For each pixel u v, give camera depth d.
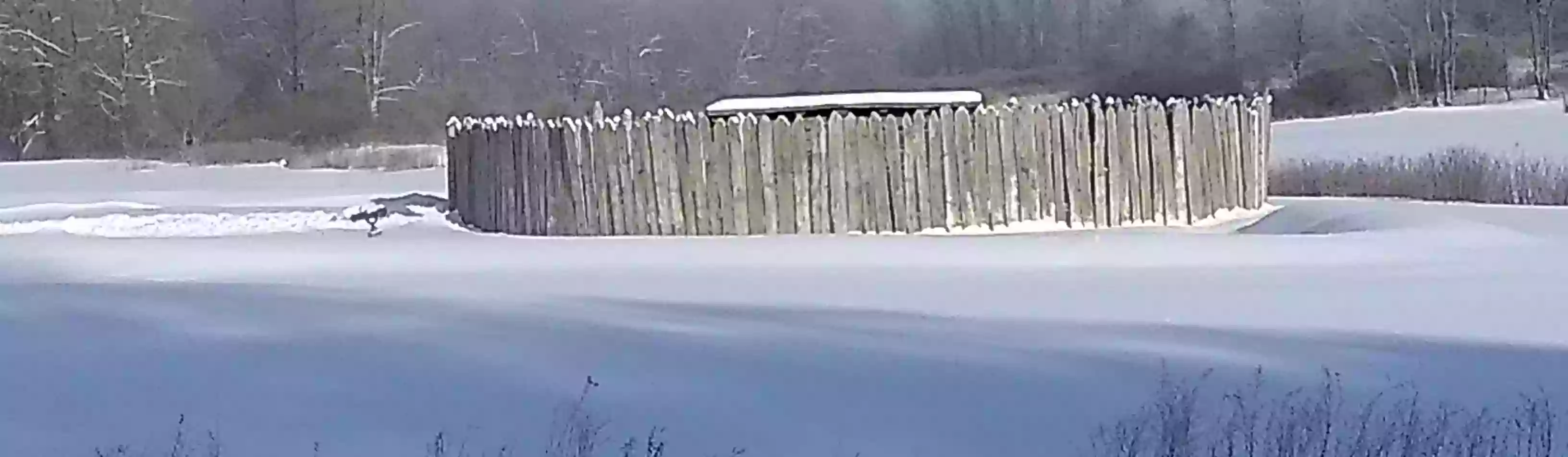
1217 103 11.80
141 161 35.56
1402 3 50.78
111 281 7.29
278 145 42.47
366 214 14.62
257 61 49.91
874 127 11.04
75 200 19.88
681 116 11.31
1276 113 46.66
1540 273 7.45
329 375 4.52
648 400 4.23
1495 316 5.84
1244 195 12.13
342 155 34.56
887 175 11.05
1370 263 8.02
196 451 3.71
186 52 47.09
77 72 44.84
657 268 7.96
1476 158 21.23
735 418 4.06
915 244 9.45
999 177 11.04
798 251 8.98
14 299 6.07
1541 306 6.15
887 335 5.30
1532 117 34.28
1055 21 65.31
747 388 4.39
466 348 4.94
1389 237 9.49
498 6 57.16
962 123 11.00
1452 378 4.57
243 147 41.12
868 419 4.07
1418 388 4.41
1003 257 8.55
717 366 4.68
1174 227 11.28
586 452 3.70
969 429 3.99
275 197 20.16
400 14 50.53
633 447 3.76
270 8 49.66
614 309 5.98
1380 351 5.01
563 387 4.38
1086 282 7.15
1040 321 5.70
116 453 3.68
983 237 10.09
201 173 30.11
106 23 45.38
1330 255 8.50
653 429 3.93
